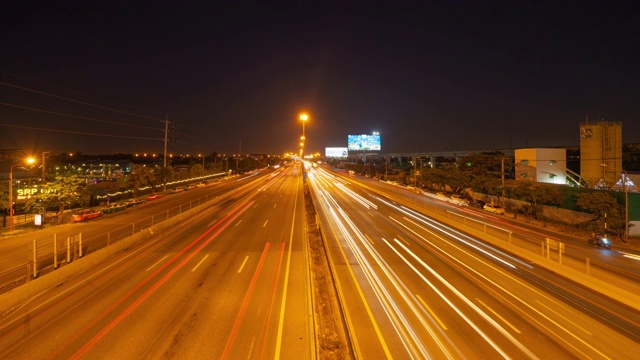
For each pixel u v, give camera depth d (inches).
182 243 1217.4
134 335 570.3
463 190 2886.3
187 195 2822.3
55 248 863.7
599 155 2519.7
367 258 1037.8
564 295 763.4
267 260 999.0
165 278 848.3
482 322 626.8
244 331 584.1
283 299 716.0
